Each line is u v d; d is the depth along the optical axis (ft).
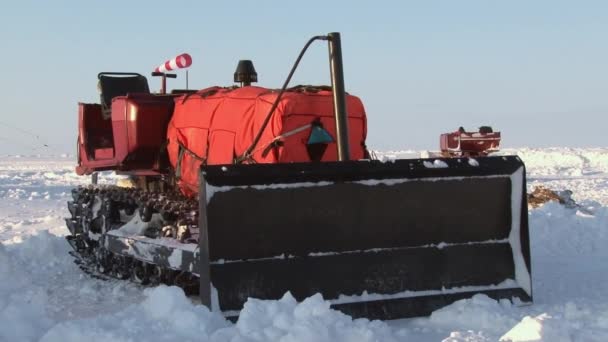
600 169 125.18
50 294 27.22
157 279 27.35
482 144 58.23
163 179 29.68
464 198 22.12
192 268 23.13
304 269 20.59
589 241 35.24
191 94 28.60
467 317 20.12
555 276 27.20
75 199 37.11
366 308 20.68
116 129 30.32
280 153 23.66
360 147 26.05
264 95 24.76
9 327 17.89
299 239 20.65
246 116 24.94
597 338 17.46
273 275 20.29
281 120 23.59
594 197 69.97
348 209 21.07
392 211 21.47
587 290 24.31
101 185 34.50
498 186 22.44
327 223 20.89
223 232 19.93
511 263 22.39
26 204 71.05
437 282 21.66
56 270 32.42
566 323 17.94
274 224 20.42
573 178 101.91
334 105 22.58
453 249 21.97
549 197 51.62
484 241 22.27
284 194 20.47
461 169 21.98
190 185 27.32
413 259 21.57
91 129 34.53
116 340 15.94
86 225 33.88
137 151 29.45
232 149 25.23
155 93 31.48
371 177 21.24
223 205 19.93
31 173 132.16
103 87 34.35
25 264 33.40
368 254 21.22
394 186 21.47
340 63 22.58
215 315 17.93
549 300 22.75
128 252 28.07
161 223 27.94
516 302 21.90
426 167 21.67
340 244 20.99
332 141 24.21
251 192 20.16
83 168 34.55
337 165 20.94
